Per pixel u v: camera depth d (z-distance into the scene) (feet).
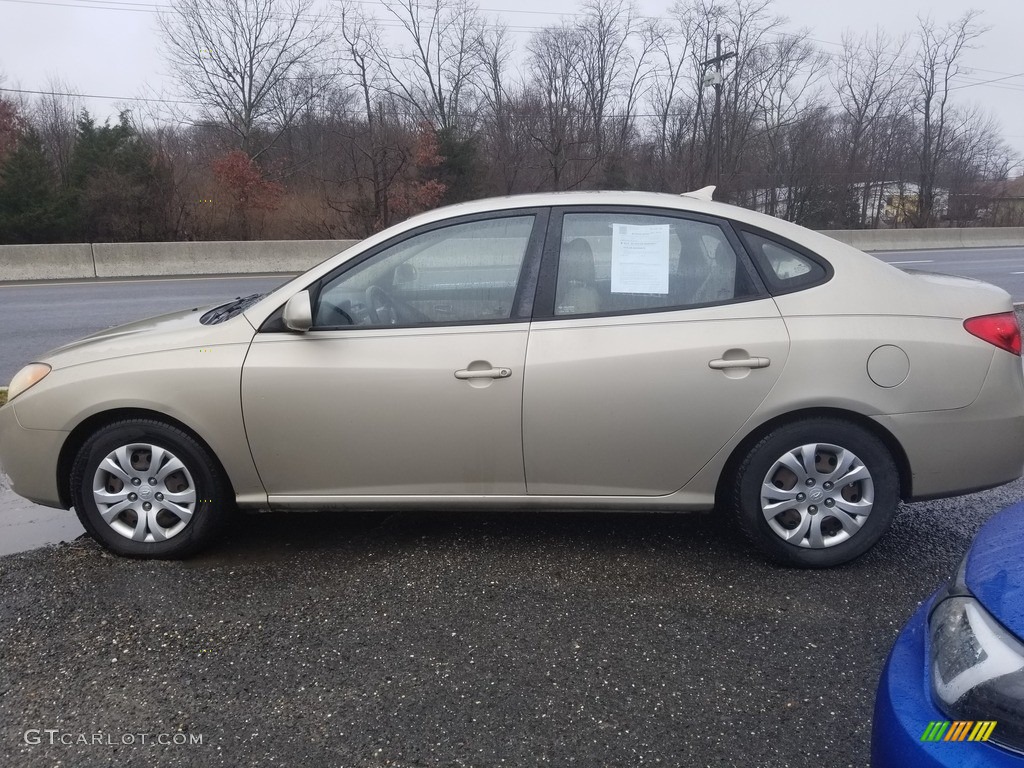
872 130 135.13
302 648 9.78
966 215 132.67
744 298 11.25
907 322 11.07
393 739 8.18
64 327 33.73
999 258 74.23
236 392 11.30
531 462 11.39
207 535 11.96
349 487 11.73
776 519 11.47
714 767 7.73
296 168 99.66
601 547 12.55
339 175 97.04
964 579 6.60
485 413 11.19
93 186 75.82
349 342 11.31
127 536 11.98
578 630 10.16
